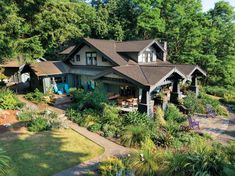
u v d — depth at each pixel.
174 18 37.16
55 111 18.47
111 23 40.75
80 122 15.72
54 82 25.27
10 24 17.98
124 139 12.47
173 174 7.29
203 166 6.93
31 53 20.89
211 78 35.19
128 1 41.59
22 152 10.96
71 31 24.25
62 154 11.00
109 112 15.88
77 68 26.22
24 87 28.77
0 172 7.95
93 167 9.85
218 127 16.70
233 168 6.65
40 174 9.16
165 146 11.72
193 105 20.16
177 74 19.11
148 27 35.66
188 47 36.66
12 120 15.38
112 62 20.70
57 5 21.31
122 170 8.15
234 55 35.00
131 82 16.70
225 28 35.97
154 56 25.16
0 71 27.47
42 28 21.30
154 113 16.59
